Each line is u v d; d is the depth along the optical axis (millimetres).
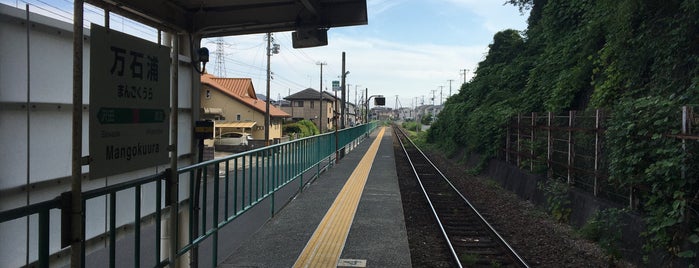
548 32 15938
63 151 2965
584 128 8820
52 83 2871
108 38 2750
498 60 26469
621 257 6195
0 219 2023
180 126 4582
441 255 6594
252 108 42156
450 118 27625
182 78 4613
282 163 8570
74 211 2434
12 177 2594
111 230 2975
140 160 3150
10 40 2559
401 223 7777
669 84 7777
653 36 8461
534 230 8289
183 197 4586
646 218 5863
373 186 12180
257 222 9359
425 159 23000
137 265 3254
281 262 5531
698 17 7250
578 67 12047
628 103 6758
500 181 14633
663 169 5539
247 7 4863
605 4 10117
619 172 6695
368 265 5504
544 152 11438
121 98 2902
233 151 36500
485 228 8320
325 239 6590
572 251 6844
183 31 4516
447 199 11539
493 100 19250
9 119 2564
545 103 13195
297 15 4938
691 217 5277
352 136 27422
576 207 8703
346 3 5090
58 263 2912
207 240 8172
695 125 5367
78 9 2406
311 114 70812
